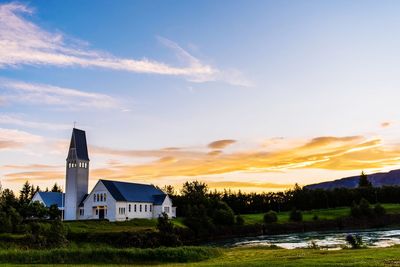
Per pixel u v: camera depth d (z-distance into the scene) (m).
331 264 35.78
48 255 49.97
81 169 126.69
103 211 122.69
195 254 52.88
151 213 138.00
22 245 71.25
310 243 83.69
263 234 141.00
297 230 152.38
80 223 106.00
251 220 158.50
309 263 37.12
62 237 78.25
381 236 100.12
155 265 45.75
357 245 63.66
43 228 79.81
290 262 38.88
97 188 123.00
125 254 51.28
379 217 175.88
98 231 91.00
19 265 41.75
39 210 104.25
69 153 126.75
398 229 136.38
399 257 40.19
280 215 183.50
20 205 106.19
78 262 49.06
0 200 95.25
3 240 71.88
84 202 123.69
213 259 51.59
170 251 52.59
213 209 149.12
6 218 80.31
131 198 128.38
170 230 95.31
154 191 147.50
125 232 89.38
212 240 118.38
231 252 59.53
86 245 82.75
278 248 67.88
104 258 50.25
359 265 34.78
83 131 131.25
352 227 163.62
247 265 37.59
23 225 80.94
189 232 117.81
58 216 101.88
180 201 172.50
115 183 128.50
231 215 141.38
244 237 126.38
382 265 34.62
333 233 125.31
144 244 87.31
